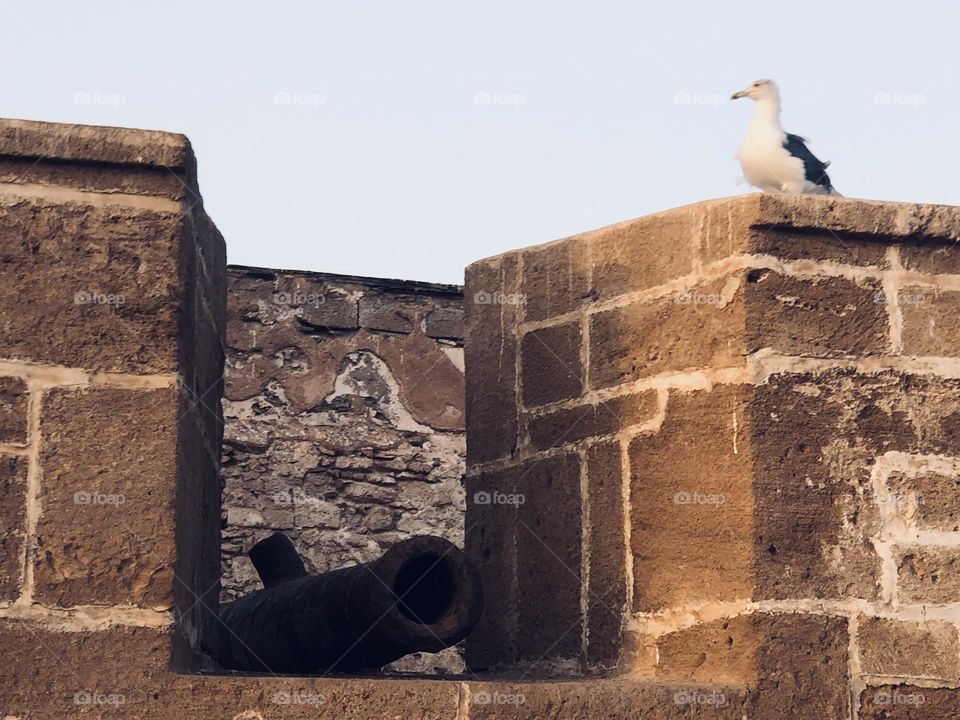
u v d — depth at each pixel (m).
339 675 7.54
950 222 6.90
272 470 13.69
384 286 14.30
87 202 6.18
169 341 6.13
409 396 14.18
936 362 6.80
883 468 6.65
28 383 5.98
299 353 13.99
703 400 6.74
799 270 6.75
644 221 7.20
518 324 7.81
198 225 6.75
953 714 6.49
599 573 7.10
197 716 5.84
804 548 6.50
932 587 6.58
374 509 13.86
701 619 6.57
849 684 6.42
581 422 7.34
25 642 5.79
